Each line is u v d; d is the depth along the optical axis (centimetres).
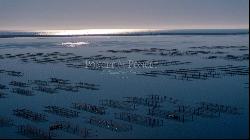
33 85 9994
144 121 6347
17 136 5781
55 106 7525
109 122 6319
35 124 6388
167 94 8575
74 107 7462
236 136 5616
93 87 9556
